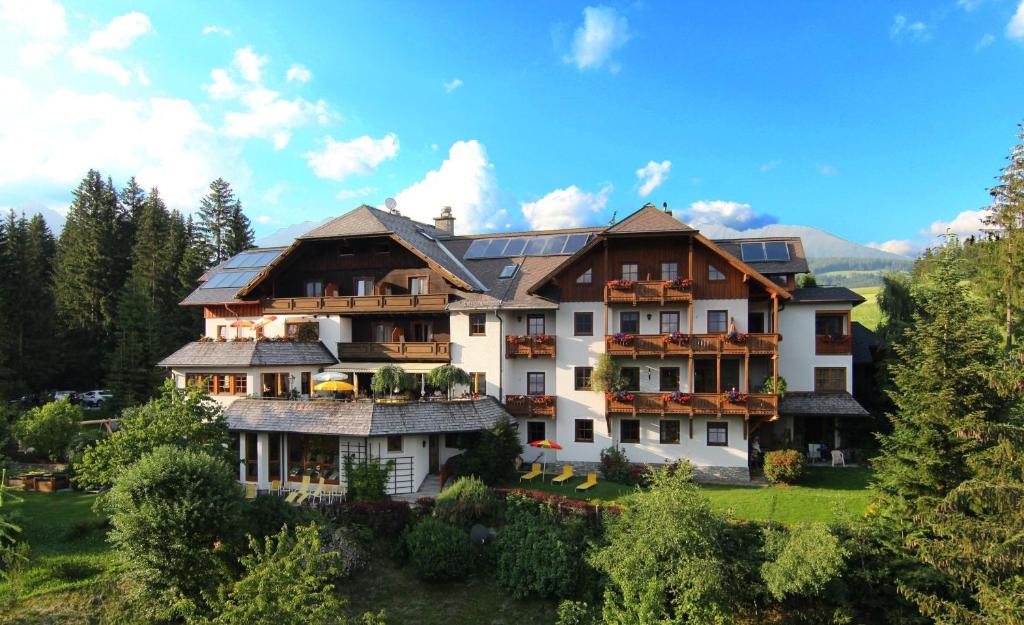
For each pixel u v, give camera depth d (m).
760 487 31.30
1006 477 19.36
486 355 36.38
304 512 25.41
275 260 40.06
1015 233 35.22
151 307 58.28
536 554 24.03
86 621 20.73
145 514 20.66
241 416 33.50
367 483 30.12
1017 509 18.78
